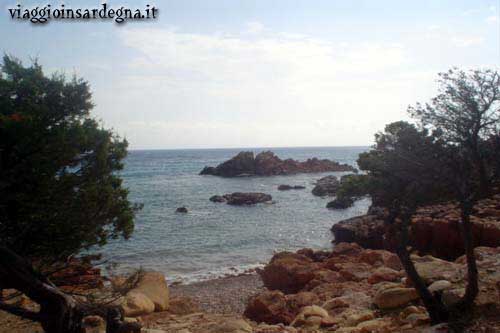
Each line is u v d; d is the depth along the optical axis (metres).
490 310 9.02
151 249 33.44
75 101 11.23
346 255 26.34
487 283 10.77
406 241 9.97
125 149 12.53
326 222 46.78
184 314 15.66
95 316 11.30
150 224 44.66
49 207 10.23
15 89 10.59
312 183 90.62
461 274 12.44
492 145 9.34
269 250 33.84
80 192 11.09
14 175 9.50
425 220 26.23
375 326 10.29
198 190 78.56
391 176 10.09
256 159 115.50
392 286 13.92
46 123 10.49
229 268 28.08
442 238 24.95
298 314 13.59
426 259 16.81
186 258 30.83
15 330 11.09
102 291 14.09
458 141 9.45
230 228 42.94
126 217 12.13
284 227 43.69
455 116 9.42
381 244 31.27
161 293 16.14
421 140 9.88
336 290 17.08
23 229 9.82
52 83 11.14
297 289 20.69
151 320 13.88
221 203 61.66
